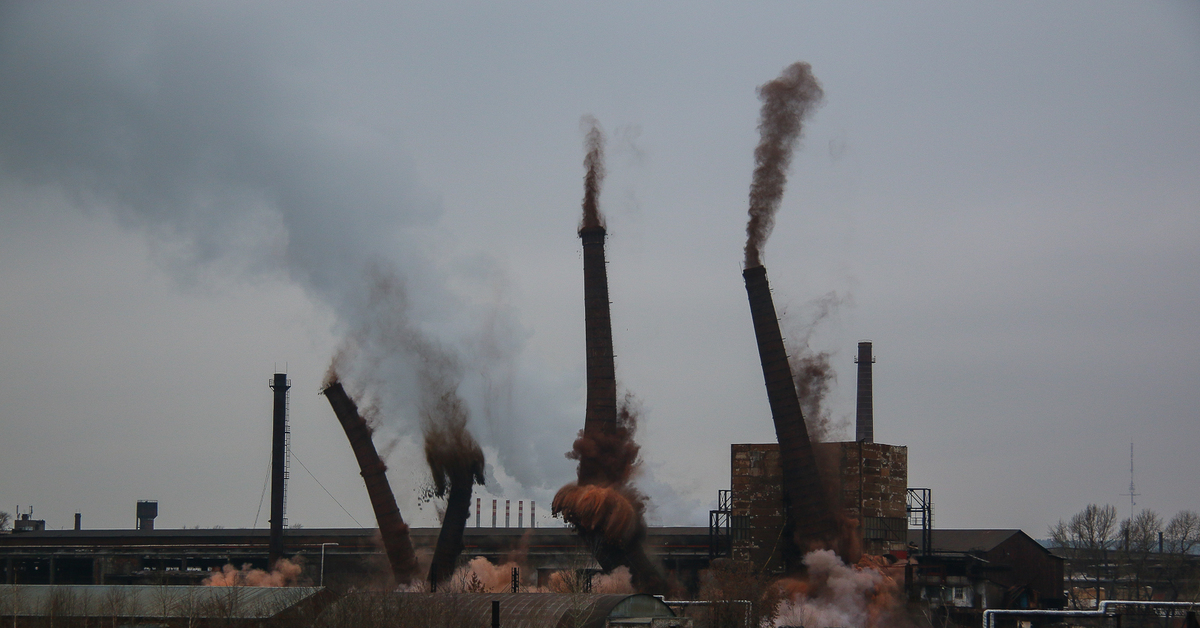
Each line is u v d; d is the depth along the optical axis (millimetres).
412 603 55906
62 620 55500
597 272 85812
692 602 66750
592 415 84938
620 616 57062
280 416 108062
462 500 91312
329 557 107312
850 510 87375
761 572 83312
